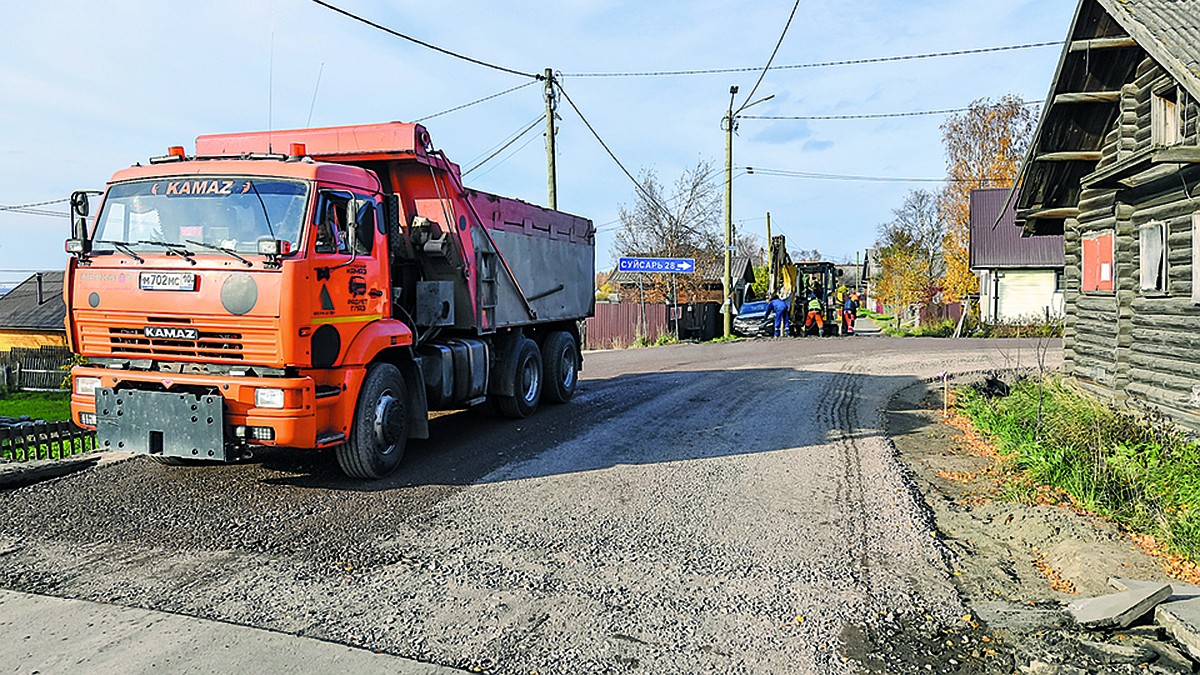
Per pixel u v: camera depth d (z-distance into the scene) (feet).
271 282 21.01
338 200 23.17
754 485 24.63
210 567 17.30
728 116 97.30
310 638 13.99
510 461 27.61
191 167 23.02
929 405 40.75
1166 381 30.07
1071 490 23.30
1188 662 13.16
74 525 20.01
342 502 22.31
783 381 49.24
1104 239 35.76
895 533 20.11
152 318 21.94
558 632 14.40
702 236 125.80
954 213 154.71
